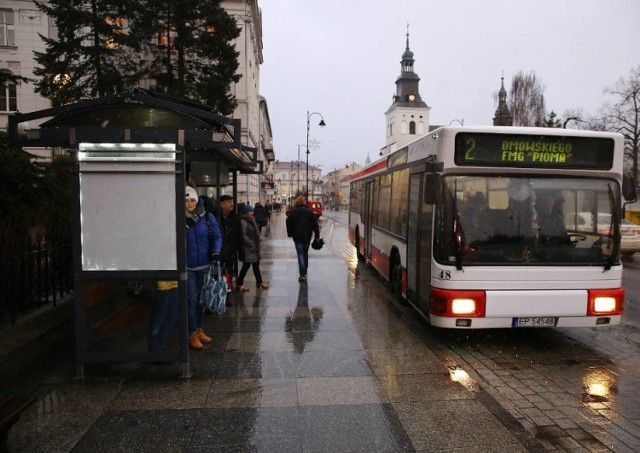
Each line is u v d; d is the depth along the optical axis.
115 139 4.59
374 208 11.51
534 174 5.95
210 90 20.39
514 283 5.80
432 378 5.05
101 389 4.64
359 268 12.80
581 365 5.56
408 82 93.06
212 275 5.95
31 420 4.01
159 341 4.93
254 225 9.38
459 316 5.75
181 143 4.62
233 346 6.02
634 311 8.58
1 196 6.05
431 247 6.04
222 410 4.22
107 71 19.14
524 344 6.32
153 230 4.70
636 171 36.66
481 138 5.83
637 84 36.31
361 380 4.96
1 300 5.69
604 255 5.95
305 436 3.78
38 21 31.02
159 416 4.10
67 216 7.29
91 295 4.79
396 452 3.57
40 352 5.33
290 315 7.60
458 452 3.57
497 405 4.40
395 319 7.41
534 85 45.81
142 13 19.59
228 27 20.64
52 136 4.57
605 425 4.04
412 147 7.55
